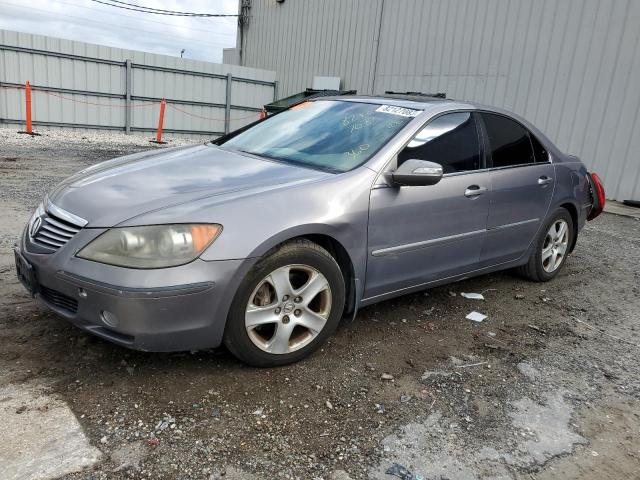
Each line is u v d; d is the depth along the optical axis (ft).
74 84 53.52
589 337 13.12
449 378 10.56
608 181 34.47
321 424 8.77
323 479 7.57
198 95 61.98
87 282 8.63
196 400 9.05
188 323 8.90
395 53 49.14
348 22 54.44
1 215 19.81
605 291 16.72
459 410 9.52
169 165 11.48
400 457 8.16
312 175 10.82
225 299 9.10
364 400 9.55
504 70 39.78
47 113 52.54
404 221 11.53
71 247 9.00
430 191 11.99
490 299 15.10
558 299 15.60
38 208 10.80
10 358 9.81
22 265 9.93
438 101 13.56
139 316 8.54
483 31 41.01
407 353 11.43
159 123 54.49
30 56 50.42
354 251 10.75
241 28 71.46
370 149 11.64
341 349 11.32
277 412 8.96
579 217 17.44
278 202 9.73
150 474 7.36
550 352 12.10
